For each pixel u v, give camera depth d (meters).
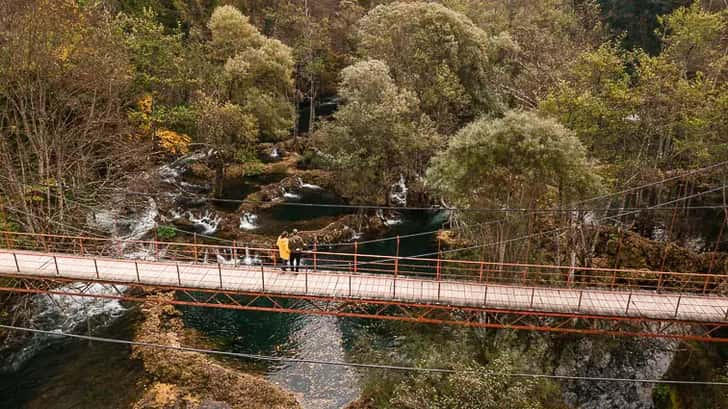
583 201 29.92
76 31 37.59
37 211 37.12
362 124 46.47
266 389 26.86
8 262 27.70
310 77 69.62
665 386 27.25
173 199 49.72
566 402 26.80
